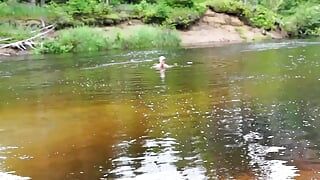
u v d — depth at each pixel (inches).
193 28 1555.1
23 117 455.8
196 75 725.9
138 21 1518.2
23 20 1365.7
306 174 278.4
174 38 1397.6
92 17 1446.9
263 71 748.0
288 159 306.0
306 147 330.6
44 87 655.1
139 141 356.5
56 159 320.8
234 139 354.6
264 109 454.6
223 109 460.8
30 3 1537.9
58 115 458.6
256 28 1633.9
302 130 375.2
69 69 867.4
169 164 302.8
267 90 563.5
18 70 871.1
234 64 863.7
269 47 1222.9
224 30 1577.3
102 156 323.9
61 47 1246.9
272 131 374.3
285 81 630.5
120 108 482.3
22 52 1219.2
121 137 369.4
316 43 1328.7
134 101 518.9
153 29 1409.9
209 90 577.6
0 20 1342.3
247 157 311.9
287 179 270.8
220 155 317.4
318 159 305.0
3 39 1232.8
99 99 540.4
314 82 612.7
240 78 676.1
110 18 1461.6
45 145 355.3
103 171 294.0
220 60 938.7
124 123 414.6
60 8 1454.2
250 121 408.5
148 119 427.2
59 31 1360.7
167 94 558.3
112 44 1322.6
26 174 293.7
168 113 450.0
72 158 321.7
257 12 1678.2
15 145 358.0
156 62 942.4
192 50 1200.2
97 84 666.2
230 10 1615.4
